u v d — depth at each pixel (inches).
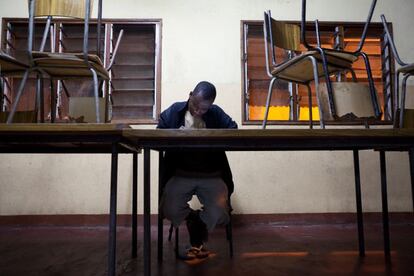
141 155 121.2
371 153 126.0
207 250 80.8
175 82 126.6
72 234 106.0
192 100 68.6
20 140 53.9
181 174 71.6
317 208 123.3
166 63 127.3
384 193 79.0
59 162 122.0
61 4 77.2
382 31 132.5
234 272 63.8
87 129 50.8
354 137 55.2
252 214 122.1
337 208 123.5
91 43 127.6
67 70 80.3
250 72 130.8
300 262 70.9
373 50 133.3
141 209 119.8
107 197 120.9
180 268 66.9
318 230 110.0
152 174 121.1
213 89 67.2
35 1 75.8
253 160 124.6
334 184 124.6
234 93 127.0
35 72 86.0
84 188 121.1
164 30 128.6
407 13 132.3
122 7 127.9
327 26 132.2
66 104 125.7
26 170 121.2
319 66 78.8
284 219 122.2
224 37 129.3
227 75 127.6
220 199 71.2
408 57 129.9
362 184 124.8
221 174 75.6
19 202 119.9
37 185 120.8
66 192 120.8
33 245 90.5
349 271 64.4
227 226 78.8
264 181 123.9
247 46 130.1
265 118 88.0
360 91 71.2
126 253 81.0
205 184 71.1
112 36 127.6
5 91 120.3
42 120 87.7
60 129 50.4
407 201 124.3
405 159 126.3
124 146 69.0
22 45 127.7
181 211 71.9
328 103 69.7
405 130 53.6
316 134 52.1
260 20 130.3
